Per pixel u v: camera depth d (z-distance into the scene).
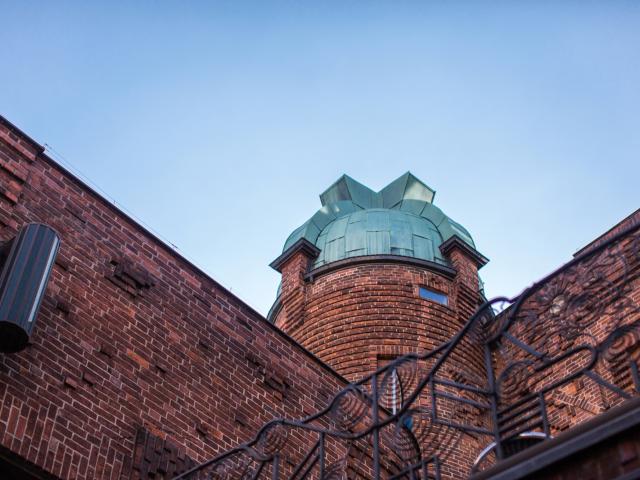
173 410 12.84
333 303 28.88
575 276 7.86
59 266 12.50
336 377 16.27
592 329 19.70
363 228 31.44
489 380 7.86
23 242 11.42
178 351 13.53
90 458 11.26
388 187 35.59
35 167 13.09
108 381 12.16
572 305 7.78
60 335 11.89
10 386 10.81
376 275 29.28
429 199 34.44
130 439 11.95
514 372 8.13
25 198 12.65
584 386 20.11
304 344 28.45
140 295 13.48
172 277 14.23
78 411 11.48
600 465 6.22
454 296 29.38
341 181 35.59
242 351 14.66
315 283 30.03
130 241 13.88
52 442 10.90
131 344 12.84
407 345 27.22
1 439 10.32
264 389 14.61
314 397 15.48
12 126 13.05
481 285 31.44
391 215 32.22
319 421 15.17
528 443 8.66
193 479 11.51
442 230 31.98
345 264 29.80
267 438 12.25
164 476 12.12
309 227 32.12
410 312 28.11
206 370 13.79
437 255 30.72
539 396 7.51
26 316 10.75
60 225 12.91
